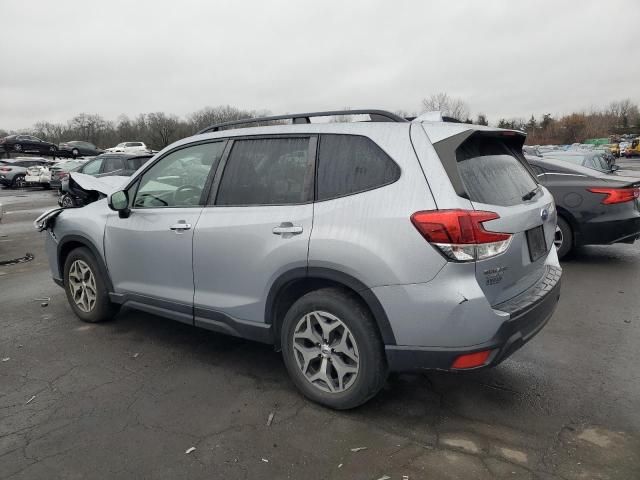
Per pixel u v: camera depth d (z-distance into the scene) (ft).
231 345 13.89
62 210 16.15
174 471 8.45
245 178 11.39
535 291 10.05
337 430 9.58
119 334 14.79
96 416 10.23
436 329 8.78
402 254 8.86
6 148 139.74
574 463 8.46
